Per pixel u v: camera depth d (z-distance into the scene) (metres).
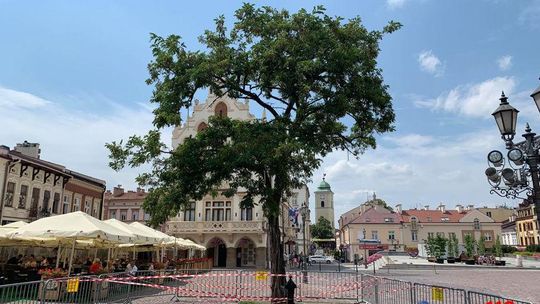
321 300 17.19
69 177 36.69
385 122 13.93
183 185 12.95
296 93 13.27
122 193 57.12
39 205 32.94
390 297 13.78
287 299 13.85
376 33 13.74
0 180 28.91
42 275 16.14
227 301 16.66
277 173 12.04
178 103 12.98
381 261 52.97
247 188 13.49
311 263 64.62
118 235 17.81
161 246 28.44
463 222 87.88
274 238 14.27
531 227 93.38
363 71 13.06
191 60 13.30
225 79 13.70
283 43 12.59
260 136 12.15
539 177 7.07
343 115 13.09
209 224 45.44
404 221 88.25
